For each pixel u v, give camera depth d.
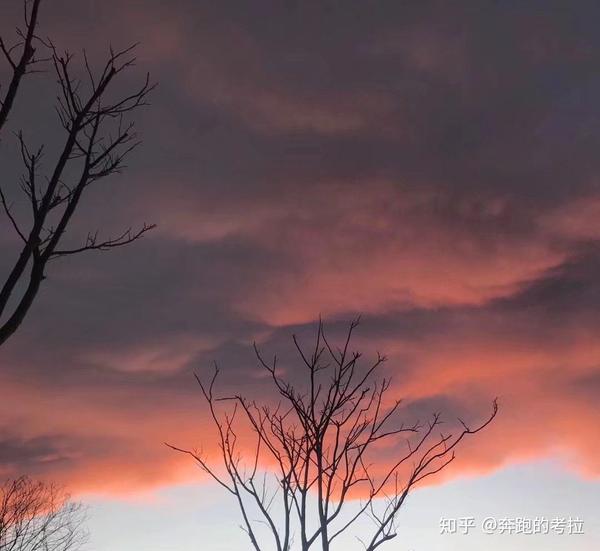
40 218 5.83
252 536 7.93
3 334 5.50
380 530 7.92
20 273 5.65
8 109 6.05
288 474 8.08
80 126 6.30
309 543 7.64
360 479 8.08
